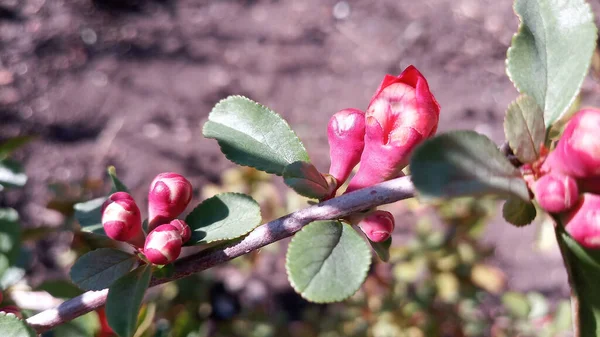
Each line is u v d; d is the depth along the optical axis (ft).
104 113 1.61
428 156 0.30
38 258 1.30
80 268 0.42
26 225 1.37
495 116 1.65
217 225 0.41
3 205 1.39
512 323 1.01
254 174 1.15
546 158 0.34
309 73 1.74
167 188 0.41
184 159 1.54
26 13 1.76
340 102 1.68
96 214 0.55
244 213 0.41
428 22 1.87
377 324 1.03
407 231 1.41
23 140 0.73
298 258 0.34
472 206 1.03
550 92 0.39
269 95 1.69
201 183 1.50
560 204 0.31
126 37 1.78
